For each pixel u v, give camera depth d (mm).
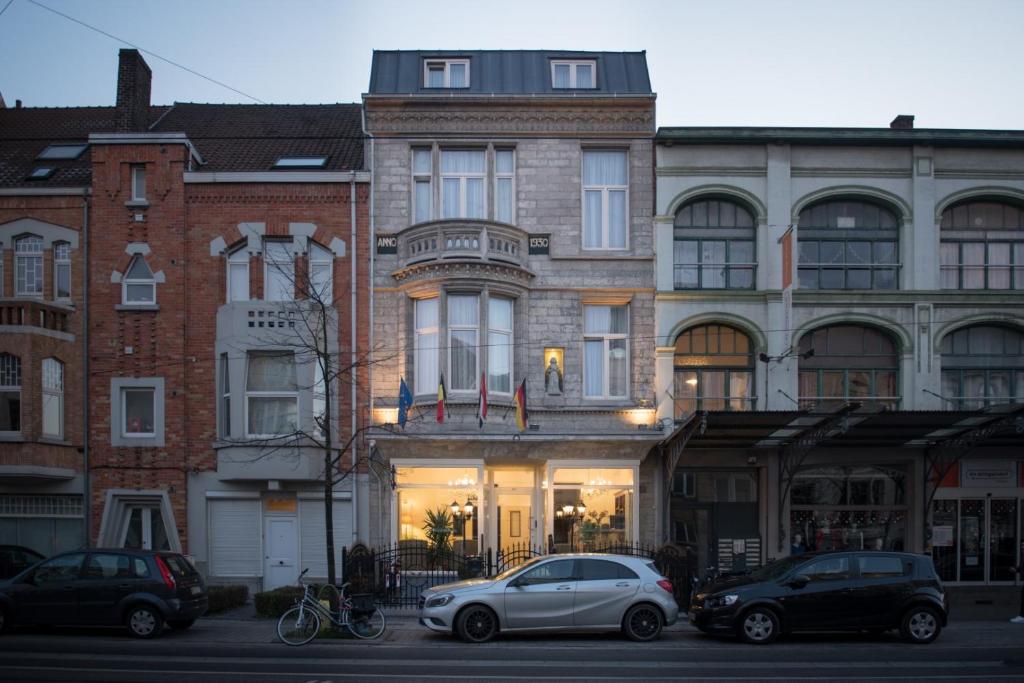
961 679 10547
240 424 18312
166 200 19203
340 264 19125
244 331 18406
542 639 13570
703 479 19672
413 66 20469
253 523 18719
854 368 19594
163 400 18859
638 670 10953
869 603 13359
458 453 18531
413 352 18953
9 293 19141
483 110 19500
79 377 18969
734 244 19828
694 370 19578
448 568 18094
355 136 21891
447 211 19609
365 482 18672
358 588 16484
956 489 19672
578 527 18766
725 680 10305
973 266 19938
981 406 19562
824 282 19734
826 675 10758
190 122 22938
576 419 19000
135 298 19250
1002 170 19734
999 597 18906
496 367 18891
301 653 12141
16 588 13539
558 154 19594
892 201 19625
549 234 19391
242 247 19375
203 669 10805
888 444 19266
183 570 14219
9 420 18062
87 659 11508
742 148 19609
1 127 23109
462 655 12031
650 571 13703
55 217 19266
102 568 13656
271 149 21266
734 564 19266
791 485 19750
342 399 18766
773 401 19047
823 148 19688
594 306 19672
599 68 20641
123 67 21203
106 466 18797
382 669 10867
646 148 19688
